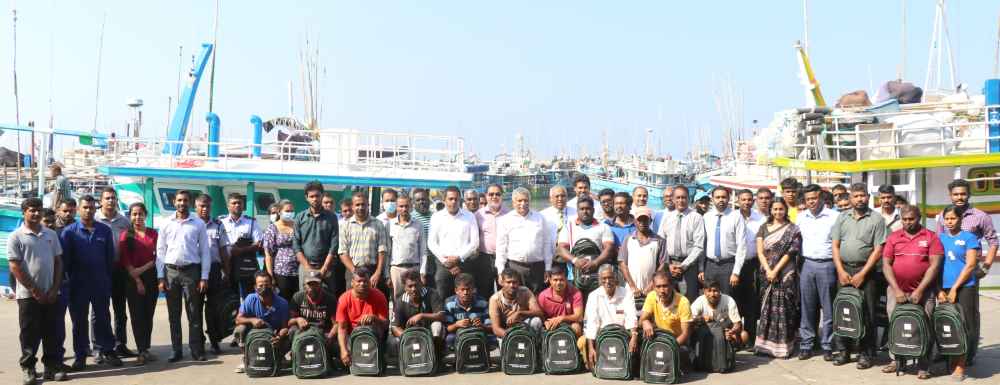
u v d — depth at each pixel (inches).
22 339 398.9
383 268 454.0
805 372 405.1
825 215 425.4
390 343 423.5
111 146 888.3
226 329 463.2
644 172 2063.2
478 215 485.1
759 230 442.3
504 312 424.2
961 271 383.6
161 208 716.7
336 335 422.6
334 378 410.0
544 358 413.4
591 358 408.5
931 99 729.0
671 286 402.0
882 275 421.4
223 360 450.0
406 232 469.1
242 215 496.4
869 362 409.1
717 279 449.7
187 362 445.1
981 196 601.9
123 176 711.7
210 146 812.0
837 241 415.2
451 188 472.4
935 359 405.4
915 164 583.5
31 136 1411.2
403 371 410.9
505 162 2898.6
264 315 425.4
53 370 409.1
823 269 421.4
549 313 425.1
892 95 704.4
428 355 410.6
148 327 446.0
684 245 449.4
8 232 685.3
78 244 424.8
